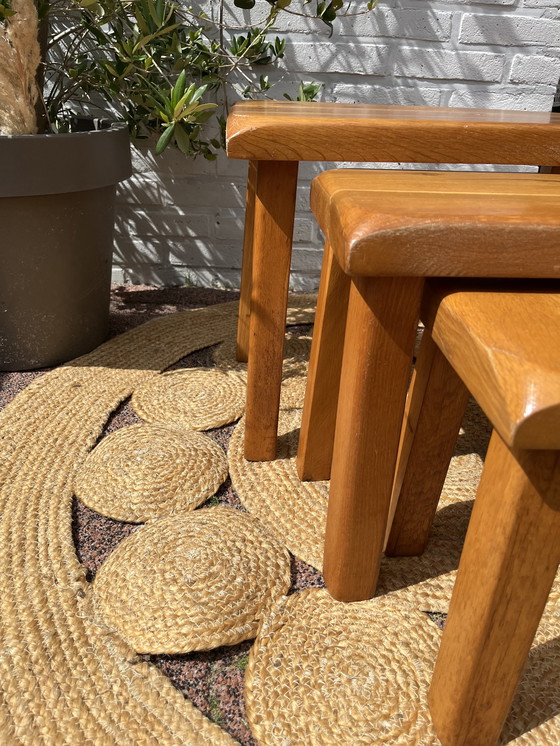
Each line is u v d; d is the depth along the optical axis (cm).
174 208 166
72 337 131
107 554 83
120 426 113
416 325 61
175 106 120
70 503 91
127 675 67
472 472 103
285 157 79
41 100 126
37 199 113
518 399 39
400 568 82
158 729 62
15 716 62
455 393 72
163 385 125
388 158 80
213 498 96
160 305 164
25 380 126
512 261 51
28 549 82
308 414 94
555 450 44
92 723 62
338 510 72
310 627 73
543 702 65
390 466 68
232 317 156
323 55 151
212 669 69
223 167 161
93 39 141
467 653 54
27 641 70
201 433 110
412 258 51
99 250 130
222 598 75
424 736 62
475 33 148
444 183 66
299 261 172
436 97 153
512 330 45
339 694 65
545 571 50
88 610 74
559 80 151
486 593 51
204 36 151
